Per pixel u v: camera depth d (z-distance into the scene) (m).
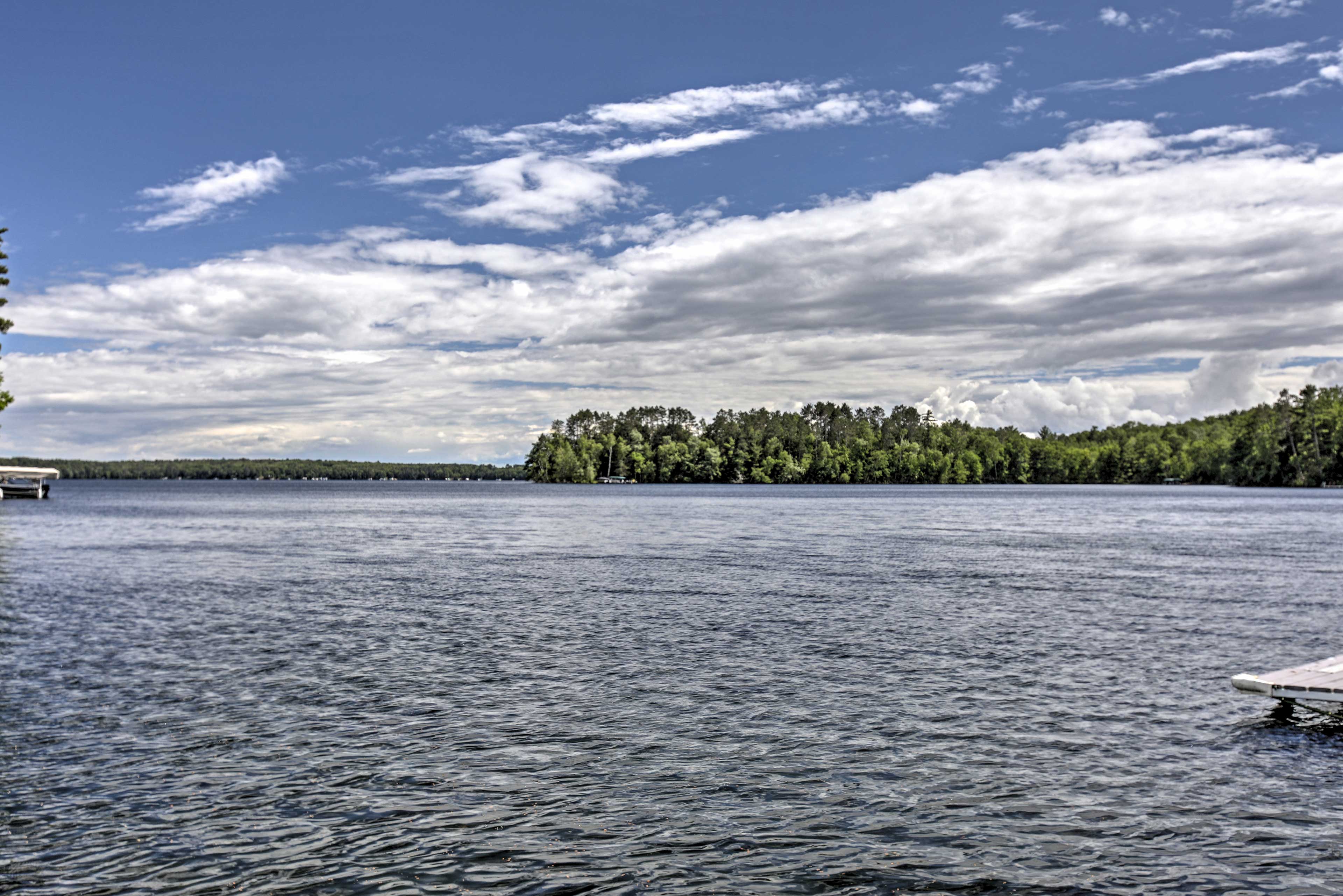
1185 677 19.50
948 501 143.25
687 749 14.59
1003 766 13.80
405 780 13.19
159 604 30.62
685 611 28.77
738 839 11.27
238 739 15.07
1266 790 12.86
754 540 59.91
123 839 11.22
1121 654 21.92
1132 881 10.27
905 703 17.38
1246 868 10.58
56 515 97.31
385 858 10.75
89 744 14.80
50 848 10.97
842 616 27.66
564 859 10.75
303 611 28.89
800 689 18.44
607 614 28.19
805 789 12.87
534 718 16.34
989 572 40.28
